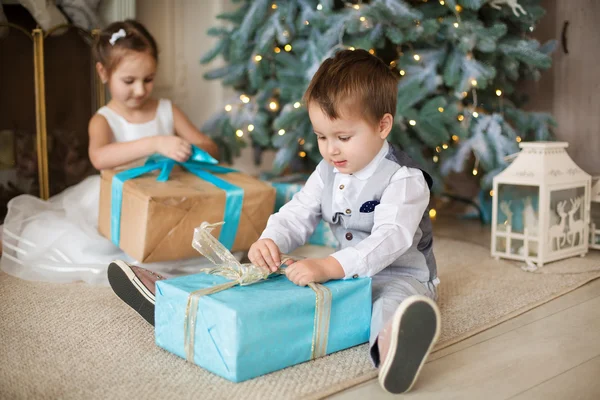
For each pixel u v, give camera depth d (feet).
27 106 7.50
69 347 4.06
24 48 7.43
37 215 6.03
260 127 7.94
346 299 3.94
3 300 4.96
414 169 4.35
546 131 7.72
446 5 7.29
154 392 3.42
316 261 3.95
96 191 6.52
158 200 5.22
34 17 7.41
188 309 3.72
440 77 7.00
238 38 7.81
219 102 9.77
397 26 6.82
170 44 9.35
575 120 8.32
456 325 4.53
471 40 6.79
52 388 3.47
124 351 4.00
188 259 5.74
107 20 8.34
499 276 5.82
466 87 6.86
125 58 6.54
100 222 6.09
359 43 6.72
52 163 7.75
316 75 4.19
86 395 3.39
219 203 5.60
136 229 5.36
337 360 3.88
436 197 9.46
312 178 4.74
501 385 3.59
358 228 4.45
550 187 6.06
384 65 4.31
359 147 4.11
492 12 7.53
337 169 4.29
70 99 7.87
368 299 4.08
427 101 7.00
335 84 4.00
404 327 3.33
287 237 4.52
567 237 6.37
